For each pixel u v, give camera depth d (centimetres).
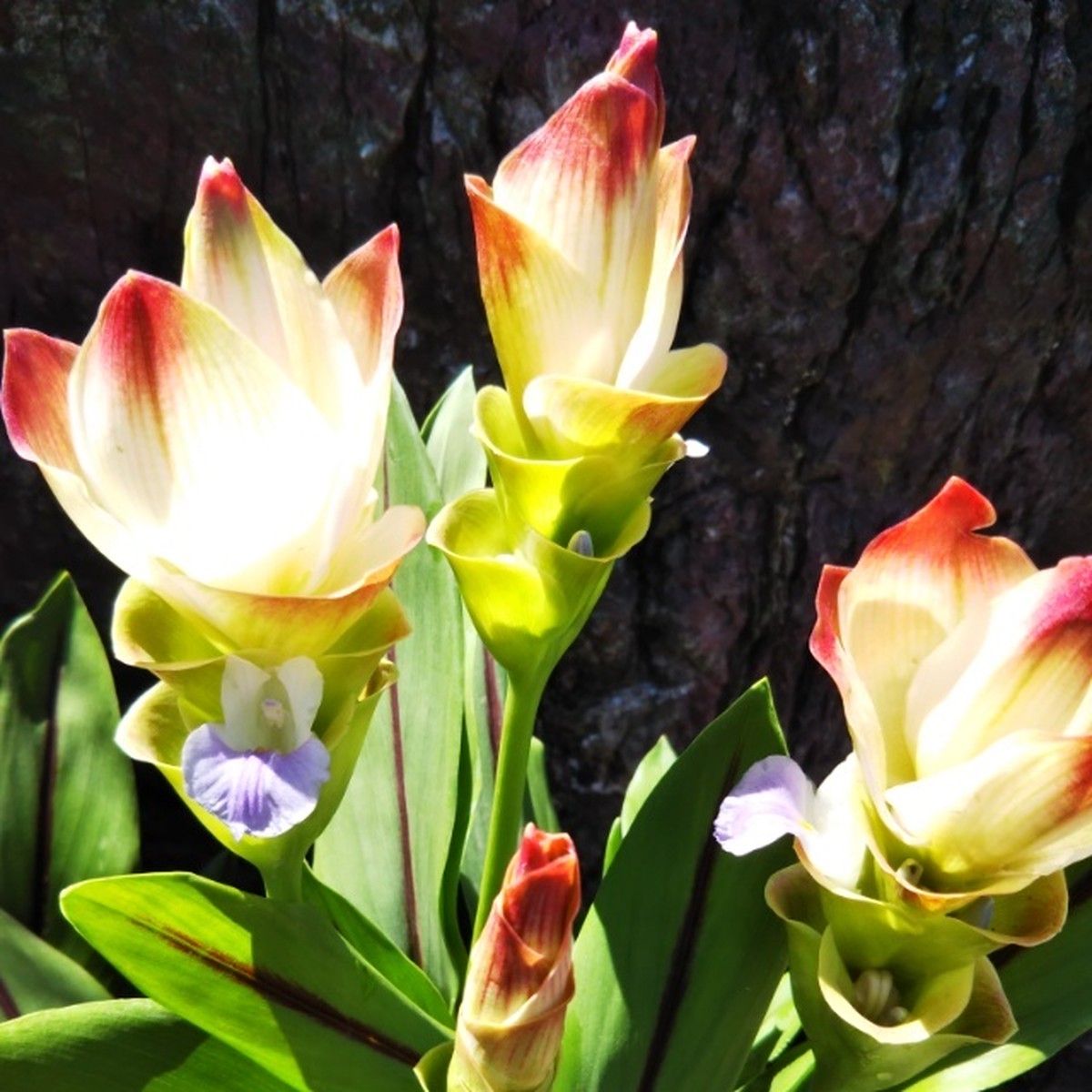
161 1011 45
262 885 66
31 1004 50
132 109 57
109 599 67
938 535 38
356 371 37
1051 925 38
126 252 60
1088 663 36
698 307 61
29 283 61
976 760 36
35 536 65
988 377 63
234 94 57
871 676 39
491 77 56
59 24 55
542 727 71
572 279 38
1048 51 57
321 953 43
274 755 36
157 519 36
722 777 47
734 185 59
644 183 38
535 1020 38
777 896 41
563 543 41
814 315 61
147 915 42
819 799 40
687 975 46
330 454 36
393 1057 44
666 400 38
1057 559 70
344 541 38
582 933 47
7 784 56
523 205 38
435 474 54
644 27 56
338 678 38
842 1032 40
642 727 70
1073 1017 44
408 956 53
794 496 65
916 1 56
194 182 59
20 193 59
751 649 69
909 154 58
